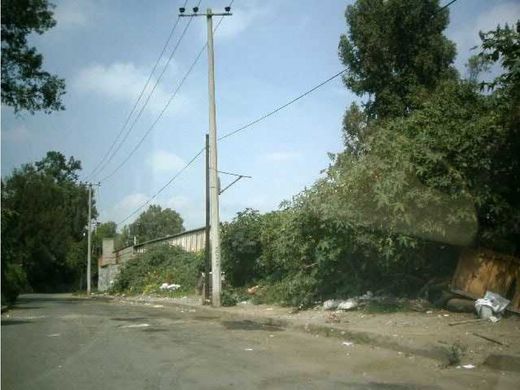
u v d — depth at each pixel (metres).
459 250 12.80
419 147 12.44
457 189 11.95
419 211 12.55
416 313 12.34
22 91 22.91
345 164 14.59
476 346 8.75
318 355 9.40
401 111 20.59
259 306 18.67
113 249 65.00
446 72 20.88
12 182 60.19
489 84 11.73
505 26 10.95
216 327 13.95
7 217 27.38
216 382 7.47
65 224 65.19
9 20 21.23
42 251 62.16
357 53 22.23
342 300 14.84
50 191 63.16
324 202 14.61
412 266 13.80
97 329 13.95
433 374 7.77
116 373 8.21
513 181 11.64
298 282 16.02
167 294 31.86
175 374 8.03
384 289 14.30
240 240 23.48
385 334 10.08
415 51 21.33
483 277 11.59
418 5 21.09
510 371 7.79
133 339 11.82
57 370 8.53
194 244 38.12
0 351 10.44
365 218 13.59
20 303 31.08
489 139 11.81
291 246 16.06
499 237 11.56
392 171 12.77
